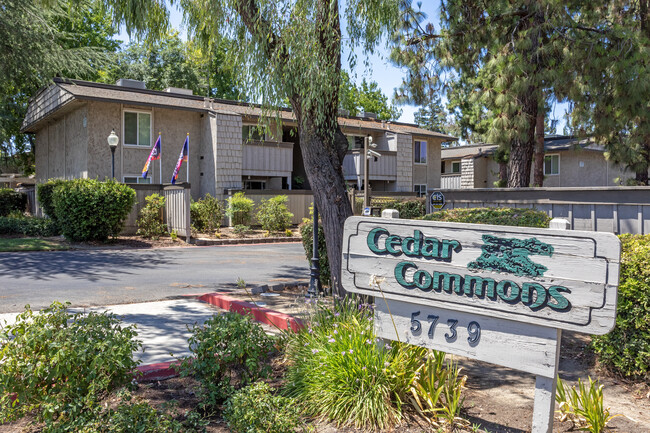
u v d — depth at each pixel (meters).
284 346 4.98
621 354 4.42
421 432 3.52
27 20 18.94
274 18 6.58
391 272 3.89
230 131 24.25
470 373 4.70
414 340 3.81
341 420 3.70
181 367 4.04
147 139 23.78
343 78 6.93
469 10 13.60
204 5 7.42
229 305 7.65
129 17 7.75
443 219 7.95
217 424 3.71
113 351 3.57
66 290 9.40
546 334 3.23
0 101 24.41
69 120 24.66
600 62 12.47
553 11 12.52
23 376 3.50
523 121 12.50
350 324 4.50
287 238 20.91
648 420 3.69
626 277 4.28
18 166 36.81
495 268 3.41
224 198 24.06
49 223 19.23
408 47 13.76
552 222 3.27
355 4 6.93
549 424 3.22
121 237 18.88
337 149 6.71
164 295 9.08
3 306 7.98
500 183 27.20
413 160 32.53
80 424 3.20
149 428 3.19
